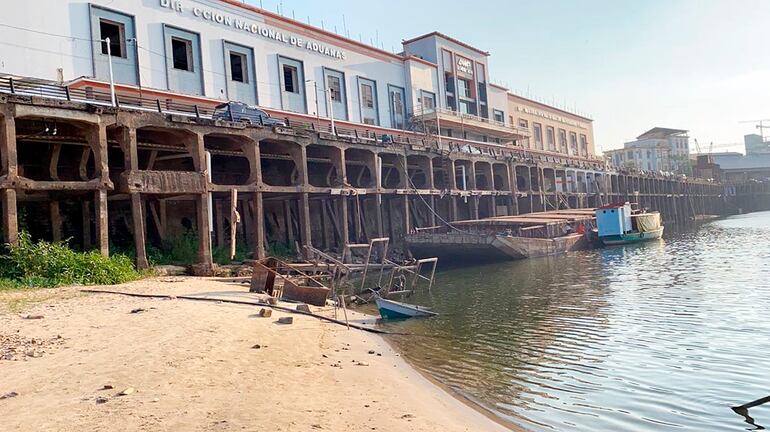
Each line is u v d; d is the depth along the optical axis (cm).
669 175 9612
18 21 2923
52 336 1222
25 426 689
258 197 2986
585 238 4903
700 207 11131
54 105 2195
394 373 1131
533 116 8575
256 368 1022
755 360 1243
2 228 2367
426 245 3969
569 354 1359
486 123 6738
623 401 1005
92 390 843
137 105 3216
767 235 5197
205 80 3850
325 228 4091
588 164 7638
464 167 4994
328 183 4097
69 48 3125
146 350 1102
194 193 2617
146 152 3012
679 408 969
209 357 1070
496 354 1379
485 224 4578
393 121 5759
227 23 4056
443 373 1202
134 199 2414
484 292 2569
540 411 952
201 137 2706
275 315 1656
